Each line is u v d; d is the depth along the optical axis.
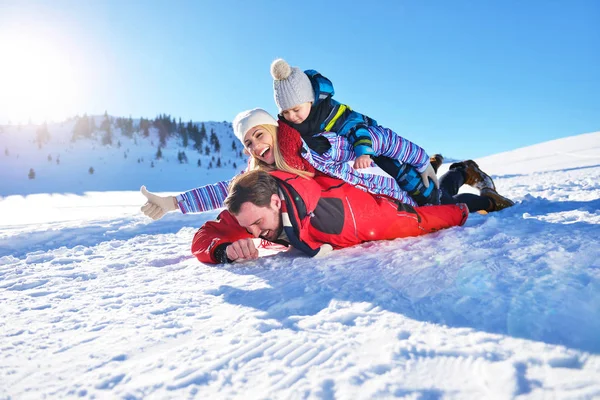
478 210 2.93
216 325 1.16
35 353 1.03
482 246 1.74
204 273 1.83
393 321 1.08
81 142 111.12
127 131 119.94
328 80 2.51
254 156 2.15
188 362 0.93
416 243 1.98
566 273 1.27
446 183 3.13
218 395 0.79
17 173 85.75
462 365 0.83
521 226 2.06
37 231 3.47
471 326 1.01
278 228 1.98
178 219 4.28
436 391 0.75
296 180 1.99
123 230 3.58
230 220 2.20
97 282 1.77
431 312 1.12
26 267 2.23
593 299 1.06
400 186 2.68
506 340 0.91
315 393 0.77
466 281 1.33
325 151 2.29
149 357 0.98
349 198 2.10
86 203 13.39
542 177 6.85
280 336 1.04
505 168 11.97
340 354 0.92
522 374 0.77
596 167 8.26
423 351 0.90
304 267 1.78
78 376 0.90
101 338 1.11
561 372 0.77
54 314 1.34
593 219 2.09
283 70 2.34
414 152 2.56
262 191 1.88
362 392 0.76
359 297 1.31
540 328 0.94
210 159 110.75
